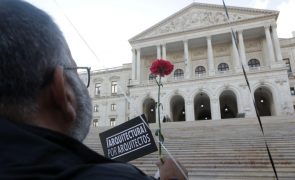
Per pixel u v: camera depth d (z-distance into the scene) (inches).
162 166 61.6
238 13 1553.9
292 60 1688.0
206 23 1595.7
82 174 26.5
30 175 23.8
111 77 2022.6
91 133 747.4
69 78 36.7
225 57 1620.3
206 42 1635.1
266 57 1537.9
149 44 1668.3
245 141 519.2
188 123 837.8
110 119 1911.9
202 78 1423.5
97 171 27.7
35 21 33.5
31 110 30.9
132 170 31.4
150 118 1574.8
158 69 120.9
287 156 402.0
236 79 1369.3
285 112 1258.0
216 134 627.8
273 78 1330.0
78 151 30.8
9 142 26.3
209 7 1617.9
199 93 1417.3
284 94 1289.4
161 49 1648.6
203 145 516.1
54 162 26.4
